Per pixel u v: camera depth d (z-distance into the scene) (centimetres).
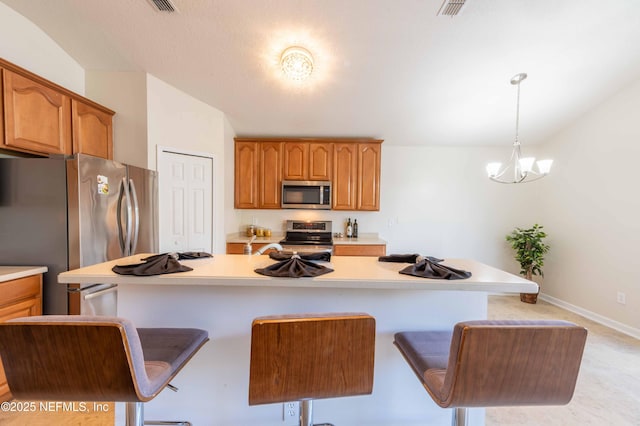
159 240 261
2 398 165
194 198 294
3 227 182
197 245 296
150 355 108
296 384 91
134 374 84
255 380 89
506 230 408
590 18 195
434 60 236
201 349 143
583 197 325
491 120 337
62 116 205
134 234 220
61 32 211
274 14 191
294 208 372
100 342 80
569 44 219
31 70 205
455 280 117
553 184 370
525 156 401
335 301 143
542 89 278
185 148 282
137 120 250
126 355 81
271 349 88
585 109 313
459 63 239
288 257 155
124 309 141
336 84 269
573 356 85
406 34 207
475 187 409
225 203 341
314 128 358
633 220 272
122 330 81
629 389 191
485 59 235
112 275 117
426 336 130
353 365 94
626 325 276
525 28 202
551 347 85
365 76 257
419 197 410
